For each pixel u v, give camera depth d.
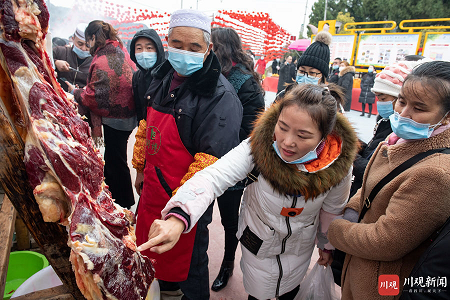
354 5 24.33
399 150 1.15
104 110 2.22
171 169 1.52
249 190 1.43
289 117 1.08
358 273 1.21
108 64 2.17
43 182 0.69
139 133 1.88
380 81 1.78
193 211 1.09
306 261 1.52
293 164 1.20
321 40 2.26
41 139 0.67
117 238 0.86
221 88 1.48
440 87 0.99
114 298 0.76
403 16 20.38
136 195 3.27
